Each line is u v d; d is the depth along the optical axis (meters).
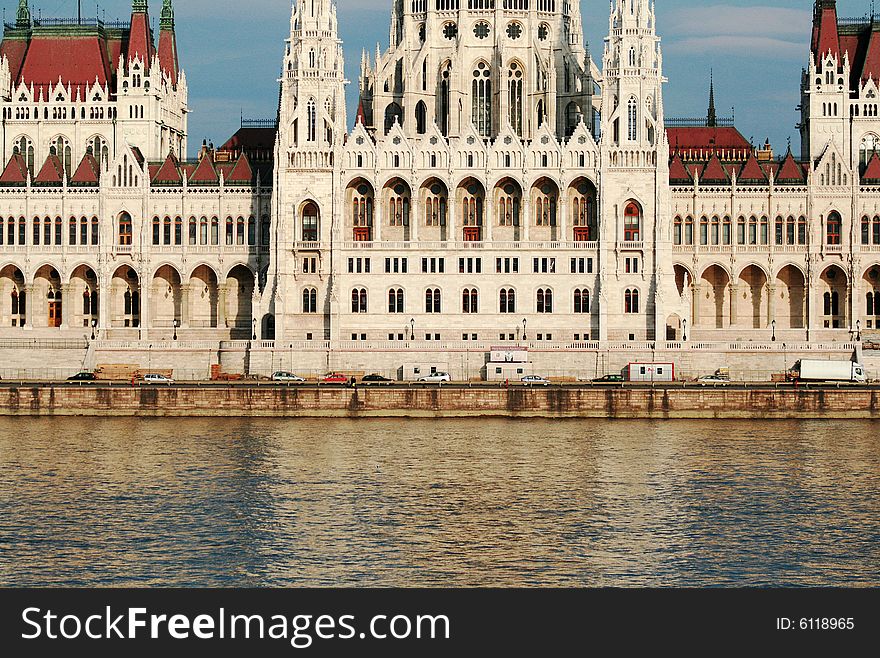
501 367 198.88
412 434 159.50
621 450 147.12
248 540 107.12
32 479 129.50
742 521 113.75
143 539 107.31
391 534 109.31
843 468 136.00
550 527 111.62
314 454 144.00
